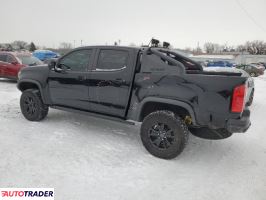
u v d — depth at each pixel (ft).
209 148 14.89
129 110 13.57
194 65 15.53
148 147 13.06
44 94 16.83
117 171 11.44
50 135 15.25
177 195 9.95
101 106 14.49
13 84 37.09
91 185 10.23
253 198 10.00
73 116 19.44
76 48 15.49
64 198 9.32
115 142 14.75
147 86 12.73
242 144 15.84
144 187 10.34
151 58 12.94
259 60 209.97
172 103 12.12
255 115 23.95
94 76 14.40
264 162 13.29
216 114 11.41
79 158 12.44
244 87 11.03
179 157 13.32
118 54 13.87
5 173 10.69
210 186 10.71
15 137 14.66
